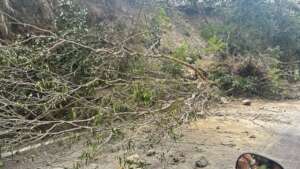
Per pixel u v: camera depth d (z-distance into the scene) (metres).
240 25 10.87
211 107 7.26
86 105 4.96
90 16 9.09
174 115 5.03
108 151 4.94
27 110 4.95
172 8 12.36
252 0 11.39
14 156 4.92
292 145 5.52
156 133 5.02
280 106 8.20
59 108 5.09
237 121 6.67
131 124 4.88
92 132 4.67
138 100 5.20
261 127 6.40
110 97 5.18
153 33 8.26
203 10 12.87
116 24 9.24
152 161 4.75
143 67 6.07
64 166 4.64
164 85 5.66
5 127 4.64
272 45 11.65
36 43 5.83
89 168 4.55
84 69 5.60
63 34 6.06
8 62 5.05
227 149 5.25
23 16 7.20
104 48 5.92
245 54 10.22
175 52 7.82
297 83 10.59
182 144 5.34
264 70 9.32
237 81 8.72
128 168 4.41
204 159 4.79
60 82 4.96
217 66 9.00
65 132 5.02
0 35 6.54
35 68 5.21
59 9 7.72
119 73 5.63
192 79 6.77
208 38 10.78
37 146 5.12
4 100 4.88
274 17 11.87
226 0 12.08
